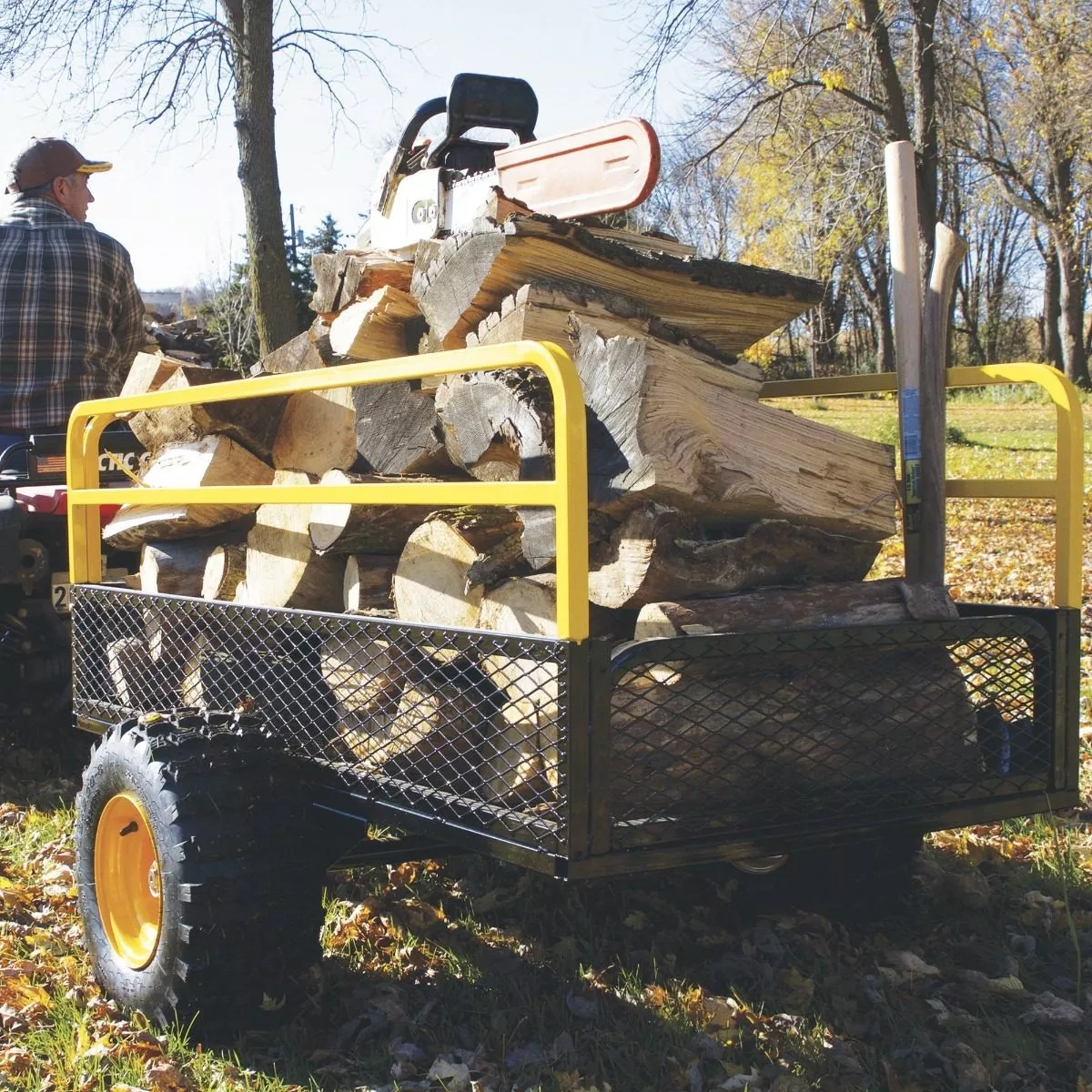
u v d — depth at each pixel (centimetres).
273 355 384
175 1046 283
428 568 313
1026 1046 281
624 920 351
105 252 535
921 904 369
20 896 375
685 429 267
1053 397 293
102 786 311
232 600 395
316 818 312
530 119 412
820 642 262
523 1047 284
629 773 255
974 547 1125
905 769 285
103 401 381
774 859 342
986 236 4809
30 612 510
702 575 273
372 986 317
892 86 1314
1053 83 2211
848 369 3969
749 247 1930
